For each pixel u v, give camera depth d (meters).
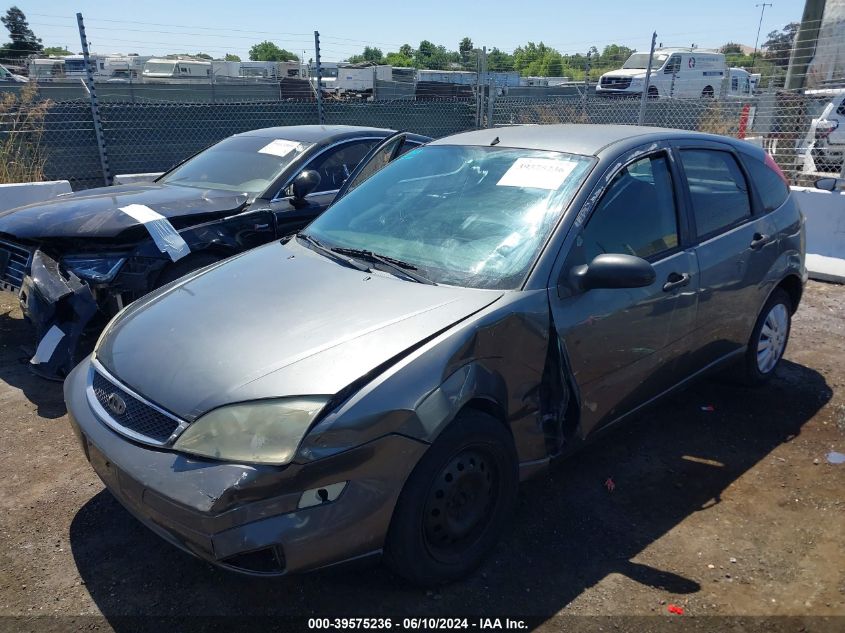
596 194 3.16
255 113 12.38
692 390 4.56
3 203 7.75
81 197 5.50
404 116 14.03
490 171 3.48
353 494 2.32
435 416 2.44
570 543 3.00
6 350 5.18
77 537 3.04
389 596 2.68
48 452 3.76
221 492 2.22
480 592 2.70
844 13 10.59
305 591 2.70
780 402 4.39
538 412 2.90
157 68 24.48
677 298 3.42
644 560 2.90
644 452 3.79
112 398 2.65
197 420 2.37
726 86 15.89
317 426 2.27
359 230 3.53
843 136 10.56
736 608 2.62
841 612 2.60
